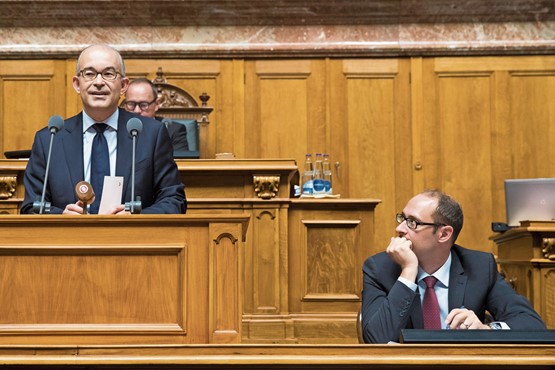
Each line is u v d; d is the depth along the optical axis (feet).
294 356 9.79
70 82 35.81
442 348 9.84
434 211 14.24
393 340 13.35
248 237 23.17
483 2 35.40
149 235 12.00
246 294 23.12
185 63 35.81
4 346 9.93
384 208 35.27
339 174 35.40
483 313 14.39
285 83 35.88
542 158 35.45
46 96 35.68
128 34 35.81
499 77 35.76
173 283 11.93
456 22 35.94
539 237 21.15
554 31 35.78
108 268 11.93
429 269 14.49
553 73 35.73
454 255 14.82
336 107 35.78
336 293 23.41
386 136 35.63
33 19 35.63
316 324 23.04
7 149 35.35
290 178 24.36
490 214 35.22
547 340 10.05
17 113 35.53
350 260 23.52
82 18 35.65
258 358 9.76
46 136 16.01
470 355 9.82
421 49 35.65
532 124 35.60
